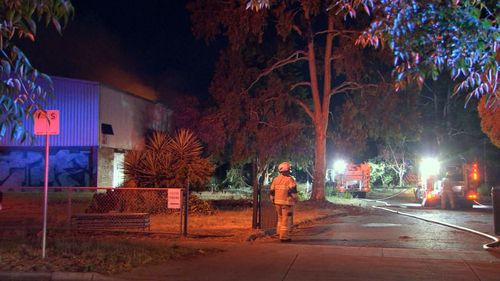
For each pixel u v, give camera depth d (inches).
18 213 754.2
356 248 474.6
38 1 263.9
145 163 802.2
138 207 771.4
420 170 1273.4
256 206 603.2
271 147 1120.2
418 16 249.6
